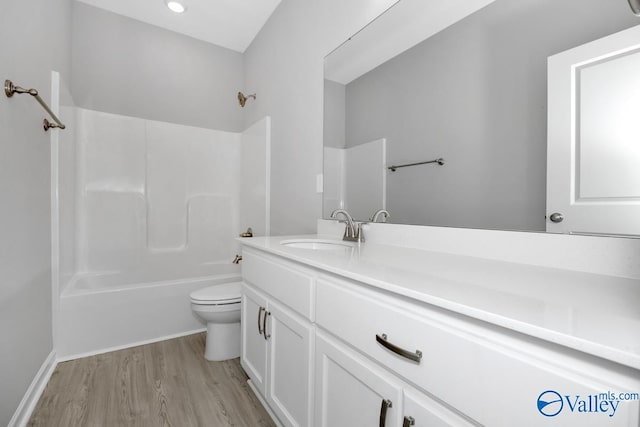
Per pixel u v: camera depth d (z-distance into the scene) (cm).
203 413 139
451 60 112
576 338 40
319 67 186
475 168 104
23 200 137
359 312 80
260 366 140
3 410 115
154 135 273
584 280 70
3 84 116
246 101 305
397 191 135
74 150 232
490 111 100
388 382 71
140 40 265
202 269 290
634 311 50
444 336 58
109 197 253
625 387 38
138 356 191
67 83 217
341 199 167
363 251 118
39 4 158
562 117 82
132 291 204
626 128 70
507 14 95
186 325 222
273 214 243
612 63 73
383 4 142
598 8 75
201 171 296
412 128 128
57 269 180
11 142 124
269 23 255
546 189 85
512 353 48
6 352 117
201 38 291
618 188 72
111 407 142
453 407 56
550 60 84
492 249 99
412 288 64
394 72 136
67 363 180
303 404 105
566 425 42
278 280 122
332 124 174
